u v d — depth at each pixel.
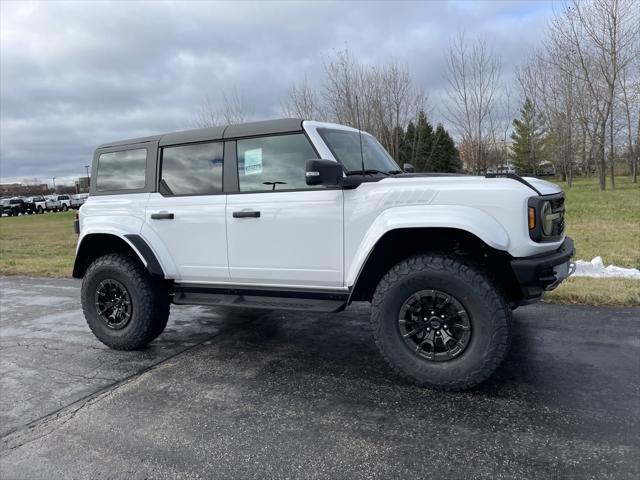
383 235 3.34
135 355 4.43
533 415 2.96
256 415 3.15
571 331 4.39
